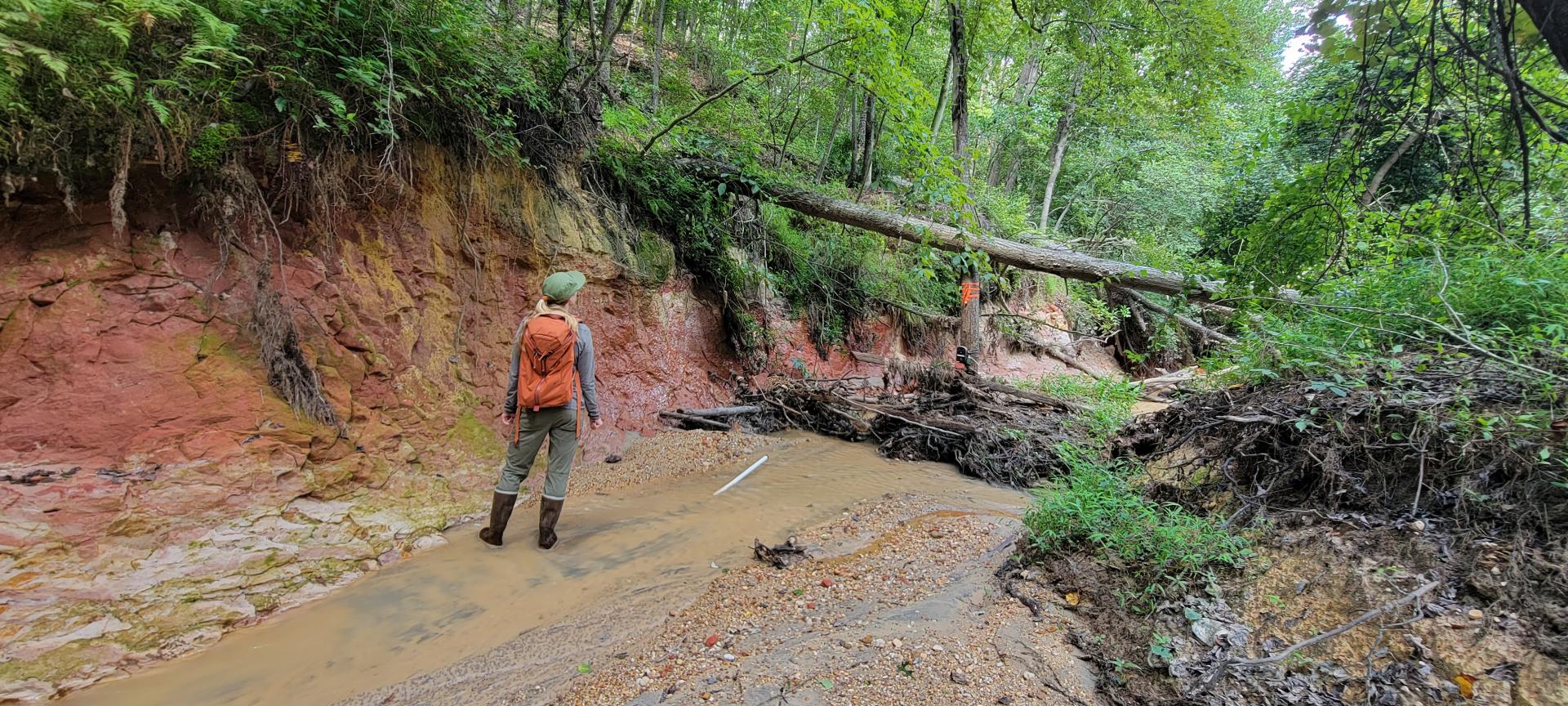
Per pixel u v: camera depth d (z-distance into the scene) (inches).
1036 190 838.5
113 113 111.6
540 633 109.0
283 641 101.3
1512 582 77.3
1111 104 452.4
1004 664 94.7
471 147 189.9
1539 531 82.7
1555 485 81.4
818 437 279.6
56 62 88.6
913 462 248.8
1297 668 82.4
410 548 137.8
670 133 284.4
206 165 126.0
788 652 99.1
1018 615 109.9
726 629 109.0
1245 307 187.0
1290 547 102.7
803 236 379.9
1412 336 126.9
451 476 165.3
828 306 380.2
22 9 89.5
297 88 137.6
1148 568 110.7
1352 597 88.1
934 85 486.9
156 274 123.0
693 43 420.2
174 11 99.7
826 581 128.6
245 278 134.9
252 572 113.4
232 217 132.9
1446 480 96.5
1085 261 304.7
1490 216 144.1
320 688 90.8
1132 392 333.4
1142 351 605.9
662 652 102.0
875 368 401.4
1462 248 136.0
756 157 335.0
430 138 177.2
